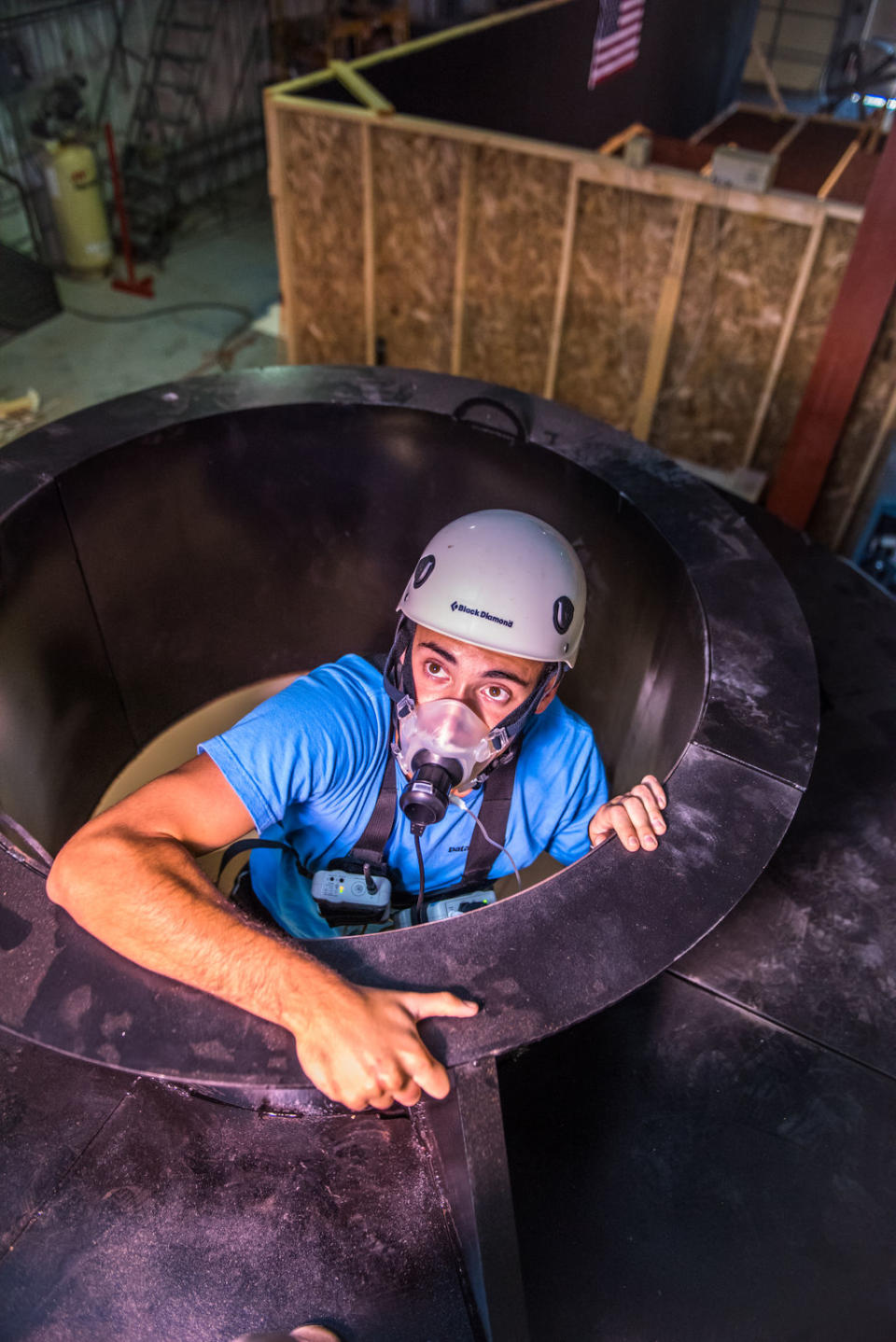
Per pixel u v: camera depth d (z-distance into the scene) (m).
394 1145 1.11
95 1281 1.00
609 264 4.25
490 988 0.97
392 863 1.50
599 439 1.95
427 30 9.87
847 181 5.53
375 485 2.20
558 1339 1.03
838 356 3.82
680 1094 1.20
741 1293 1.07
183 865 1.02
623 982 0.99
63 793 2.14
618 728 2.08
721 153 3.78
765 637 1.45
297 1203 1.06
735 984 1.29
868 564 4.21
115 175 5.91
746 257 3.95
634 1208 1.11
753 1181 1.14
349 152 4.48
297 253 5.06
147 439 1.89
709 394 4.46
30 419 5.03
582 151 4.02
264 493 2.17
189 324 6.01
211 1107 1.12
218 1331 0.98
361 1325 0.99
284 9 7.93
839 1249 1.10
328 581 2.44
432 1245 1.04
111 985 0.95
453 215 4.44
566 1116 1.16
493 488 2.09
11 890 1.03
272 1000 0.91
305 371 2.11
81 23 6.39
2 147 6.02
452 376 2.13
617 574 1.91
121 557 2.00
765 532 2.13
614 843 1.13
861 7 10.88
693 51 9.03
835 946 1.33
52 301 5.94
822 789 1.55
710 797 1.19
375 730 1.38
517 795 1.49
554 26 6.89
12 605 1.73
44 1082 1.12
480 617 1.27
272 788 1.21
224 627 2.41
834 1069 1.22
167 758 2.55
